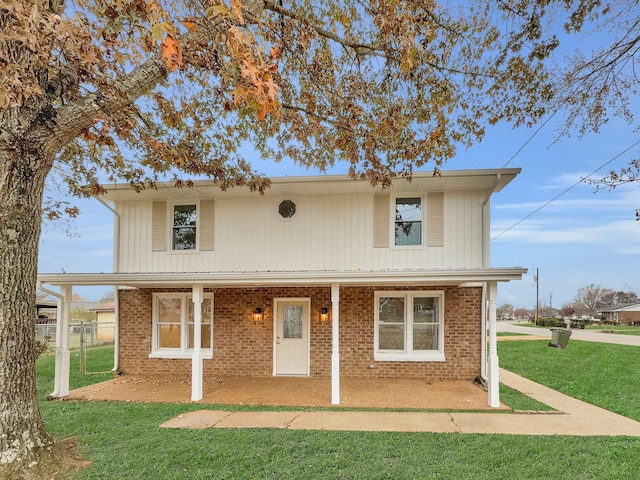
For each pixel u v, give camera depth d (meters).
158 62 5.09
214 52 5.18
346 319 10.28
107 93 4.84
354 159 7.71
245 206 10.63
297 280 8.05
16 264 4.40
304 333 10.55
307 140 7.86
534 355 14.59
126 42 5.15
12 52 3.93
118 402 7.83
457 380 9.84
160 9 3.39
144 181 8.98
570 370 11.29
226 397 8.19
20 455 4.25
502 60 6.22
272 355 10.50
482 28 6.04
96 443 5.27
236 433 5.66
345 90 7.09
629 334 27.19
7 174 4.32
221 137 8.22
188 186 9.09
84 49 3.95
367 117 7.22
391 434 5.64
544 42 5.82
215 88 6.57
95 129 6.43
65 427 5.98
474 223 9.96
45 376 10.60
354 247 10.23
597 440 5.38
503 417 6.61
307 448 5.06
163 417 6.61
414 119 7.17
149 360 10.82
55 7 4.30
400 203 10.30
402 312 10.29
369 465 4.55
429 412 6.95
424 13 5.86
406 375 10.05
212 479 4.22
